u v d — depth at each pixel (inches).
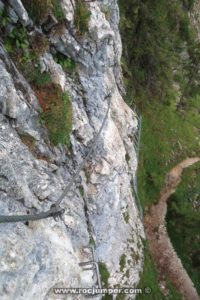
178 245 1462.8
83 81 784.9
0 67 518.6
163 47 1617.9
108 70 944.9
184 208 1525.6
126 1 1429.6
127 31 1481.3
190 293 1311.5
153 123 1696.6
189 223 1509.6
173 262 1369.3
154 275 1155.3
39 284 500.1
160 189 1561.3
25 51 586.2
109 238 876.0
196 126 2042.3
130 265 976.9
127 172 1031.0
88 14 741.3
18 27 570.9
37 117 588.1
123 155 938.7
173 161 1713.8
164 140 1722.4
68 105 661.9
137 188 1401.3
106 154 835.4
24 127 559.5
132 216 1095.0
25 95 567.8
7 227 469.1
